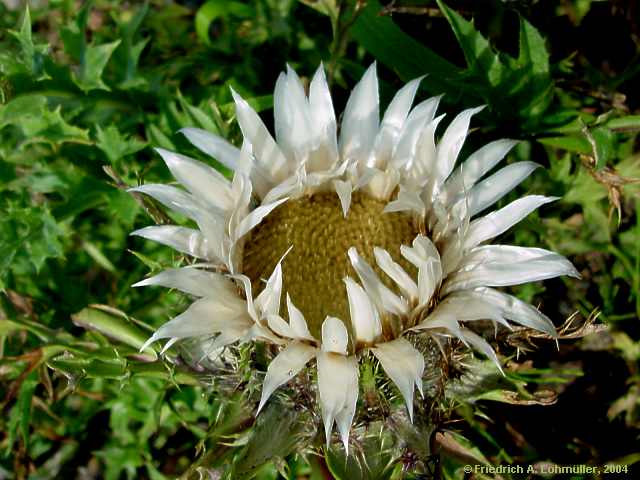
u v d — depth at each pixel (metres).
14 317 0.21
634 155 0.21
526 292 0.21
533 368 0.20
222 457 0.15
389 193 0.16
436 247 0.16
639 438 0.21
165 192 0.15
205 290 0.15
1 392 0.23
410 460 0.15
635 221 0.21
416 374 0.13
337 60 0.22
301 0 0.21
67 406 0.23
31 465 0.23
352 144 0.17
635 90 0.22
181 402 0.22
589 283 0.21
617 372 0.21
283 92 0.16
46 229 0.21
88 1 0.21
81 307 0.23
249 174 0.15
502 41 0.22
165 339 0.17
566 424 0.21
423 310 0.15
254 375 0.15
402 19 0.23
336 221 0.16
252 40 0.24
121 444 0.23
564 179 0.21
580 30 0.22
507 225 0.15
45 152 0.22
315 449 0.15
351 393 0.14
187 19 0.26
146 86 0.23
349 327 0.15
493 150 0.16
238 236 0.15
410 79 0.21
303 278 0.16
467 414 0.17
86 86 0.21
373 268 0.16
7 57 0.20
